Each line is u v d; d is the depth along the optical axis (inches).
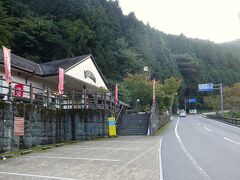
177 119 2271.2
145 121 1034.1
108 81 1991.9
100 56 2151.8
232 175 323.6
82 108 851.4
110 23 2687.0
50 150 590.9
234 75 4997.5
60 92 804.6
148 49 3112.7
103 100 927.7
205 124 1502.2
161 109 1633.9
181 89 3710.6
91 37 2103.8
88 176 326.6
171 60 3784.5
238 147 577.3
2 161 452.8
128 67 2380.7
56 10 2151.8
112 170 359.9
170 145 619.5
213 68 4977.9
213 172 340.2
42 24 1877.5
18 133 587.5
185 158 443.5
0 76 759.1
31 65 987.9
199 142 673.0
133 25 3245.6
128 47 2790.4
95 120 848.3
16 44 1792.6
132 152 526.6
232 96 2495.1
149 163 405.4
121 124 1033.5
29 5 2203.5
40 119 680.4
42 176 330.0
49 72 951.6
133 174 333.4
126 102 1690.5
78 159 455.8
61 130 794.2
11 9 1947.6
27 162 435.5
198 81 4224.9
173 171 347.6
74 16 2148.1
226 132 982.4
